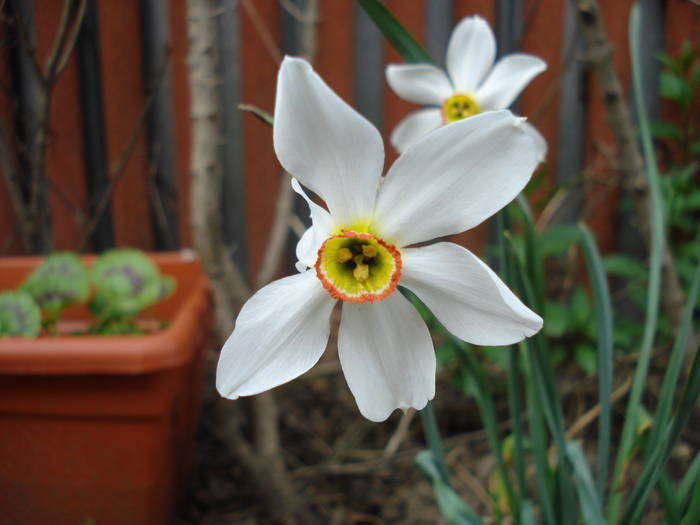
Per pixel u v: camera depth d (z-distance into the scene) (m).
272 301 0.16
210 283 0.28
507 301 0.15
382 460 0.32
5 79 0.37
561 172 0.43
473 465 0.34
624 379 0.38
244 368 0.15
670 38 0.41
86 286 0.28
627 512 0.20
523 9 0.41
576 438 0.35
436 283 0.16
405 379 0.17
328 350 0.43
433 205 0.16
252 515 0.30
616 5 0.40
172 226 0.43
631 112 0.42
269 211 0.44
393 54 0.42
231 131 0.43
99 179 0.42
